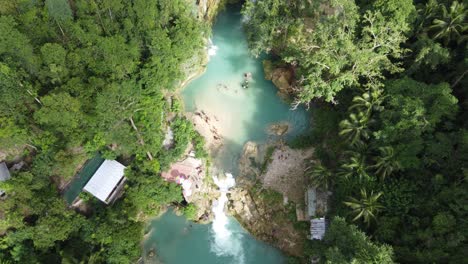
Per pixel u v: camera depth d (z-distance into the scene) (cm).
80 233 5353
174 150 6153
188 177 6053
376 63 5575
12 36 5056
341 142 5991
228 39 7906
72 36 5744
